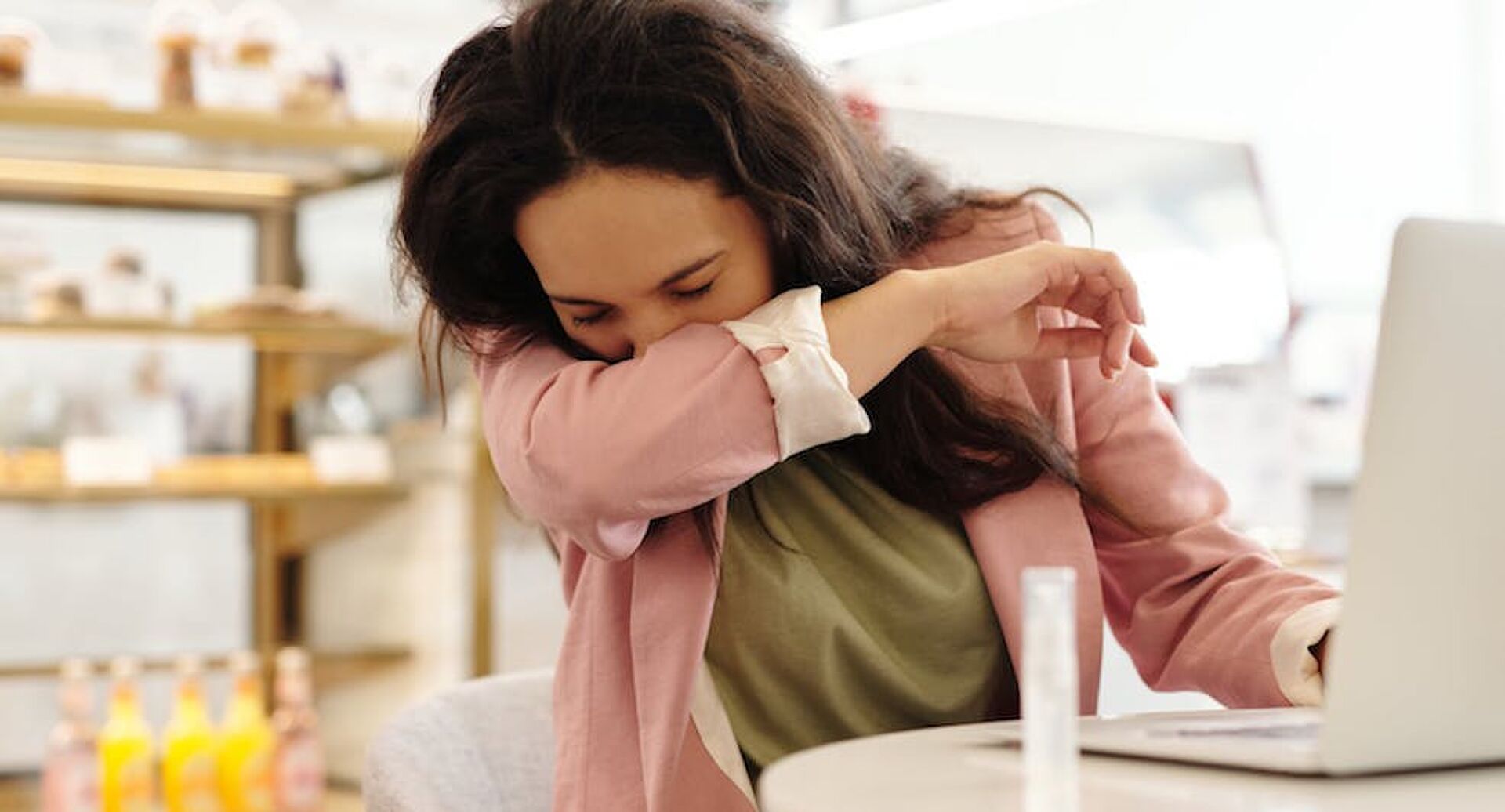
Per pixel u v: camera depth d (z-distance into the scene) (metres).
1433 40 4.44
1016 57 4.33
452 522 3.43
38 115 3.14
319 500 3.49
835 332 1.14
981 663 1.33
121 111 3.20
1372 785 0.88
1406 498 0.86
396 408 3.52
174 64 3.31
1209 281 3.14
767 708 1.29
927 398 1.31
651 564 1.26
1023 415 1.34
